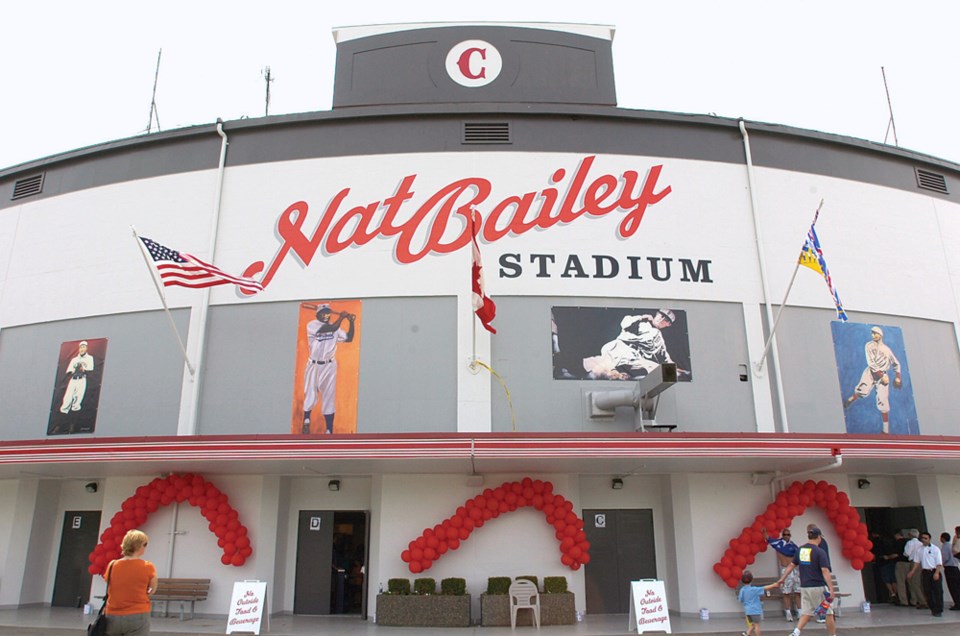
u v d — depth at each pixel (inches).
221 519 591.5
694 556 598.9
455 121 722.8
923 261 762.8
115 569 287.7
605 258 684.1
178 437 535.5
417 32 805.9
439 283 671.1
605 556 633.6
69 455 545.0
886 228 757.9
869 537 695.7
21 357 723.4
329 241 690.2
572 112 721.6
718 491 618.2
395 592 558.6
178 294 696.4
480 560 582.6
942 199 799.1
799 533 620.7
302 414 645.3
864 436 554.3
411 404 640.4
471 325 658.2
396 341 658.2
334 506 650.8
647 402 599.2
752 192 721.0
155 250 618.5
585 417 637.9
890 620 560.7
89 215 749.9
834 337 703.7
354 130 724.7
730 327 683.4
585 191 703.1
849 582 615.2
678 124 737.0
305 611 627.2
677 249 696.4
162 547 606.5
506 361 649.6
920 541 613.9
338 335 663.8
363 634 506.3
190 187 729.6
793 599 577.3
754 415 658.8
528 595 546.3
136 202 738.8
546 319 662.5
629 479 655.8
